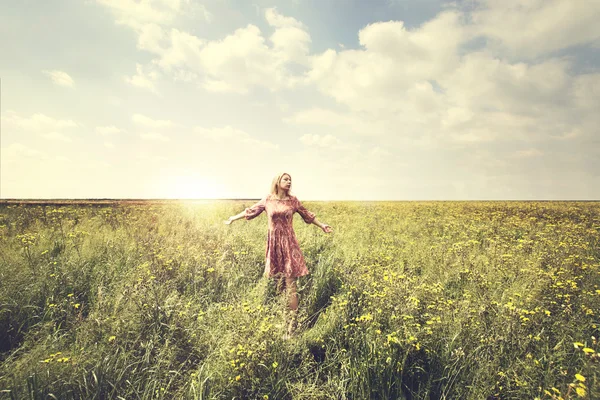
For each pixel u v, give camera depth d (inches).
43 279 144.1
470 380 86.8
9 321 115.6
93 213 404.5
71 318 119.3
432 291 129.3
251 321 102.6
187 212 479.5
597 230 311.0
